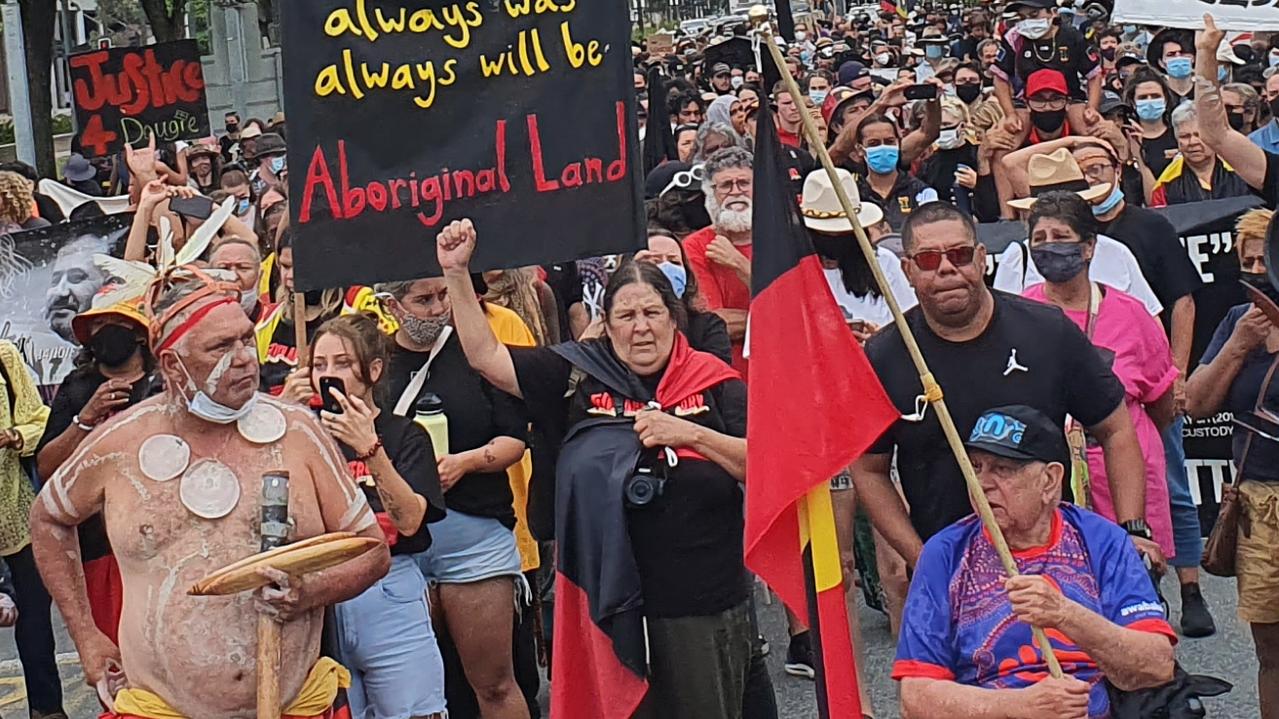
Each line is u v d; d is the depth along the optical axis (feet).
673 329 17.98
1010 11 59.06
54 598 15.43
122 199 36.40
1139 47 68.28
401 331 19.90
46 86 78.23
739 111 39.81
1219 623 25.71
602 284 28.50
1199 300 28.48
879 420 15.69
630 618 17.12
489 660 19.99
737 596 17.76
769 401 15.71
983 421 14.98
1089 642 14.11
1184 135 32.83
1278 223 19.85
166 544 14.56
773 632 26.96
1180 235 28.53
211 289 14.55
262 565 14.20
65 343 30.07
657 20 136.98
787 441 15.62
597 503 17.33
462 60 17.65
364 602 17.90
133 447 14.73
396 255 17.69
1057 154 26.13
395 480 17.24
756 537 15.70
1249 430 19.70
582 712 17.85
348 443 17.11
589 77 17.72
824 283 15.80
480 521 19.80
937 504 17.83
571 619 17.74
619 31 17.72
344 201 17.56
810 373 15.66
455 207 17.70
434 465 18.39
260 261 26.81
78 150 41.37
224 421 14.67
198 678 14.53
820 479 15.55
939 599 14.98
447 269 17.65
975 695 14.51
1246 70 49.44
